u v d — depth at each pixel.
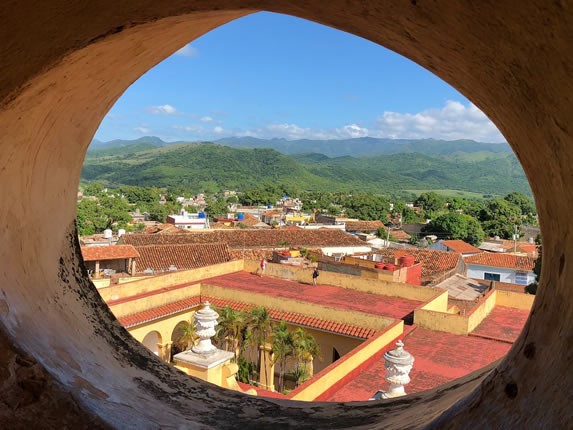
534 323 3.11
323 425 4.25
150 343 18.05
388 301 18.12
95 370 3.96
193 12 3.36
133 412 3.60
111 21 3.27
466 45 2.67
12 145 3.81
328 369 10.40
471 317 15.32
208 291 17.97
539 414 2.52
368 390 10.73
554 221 2.92
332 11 3.14
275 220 74.31
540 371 2.75
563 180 2.60
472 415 3.08
